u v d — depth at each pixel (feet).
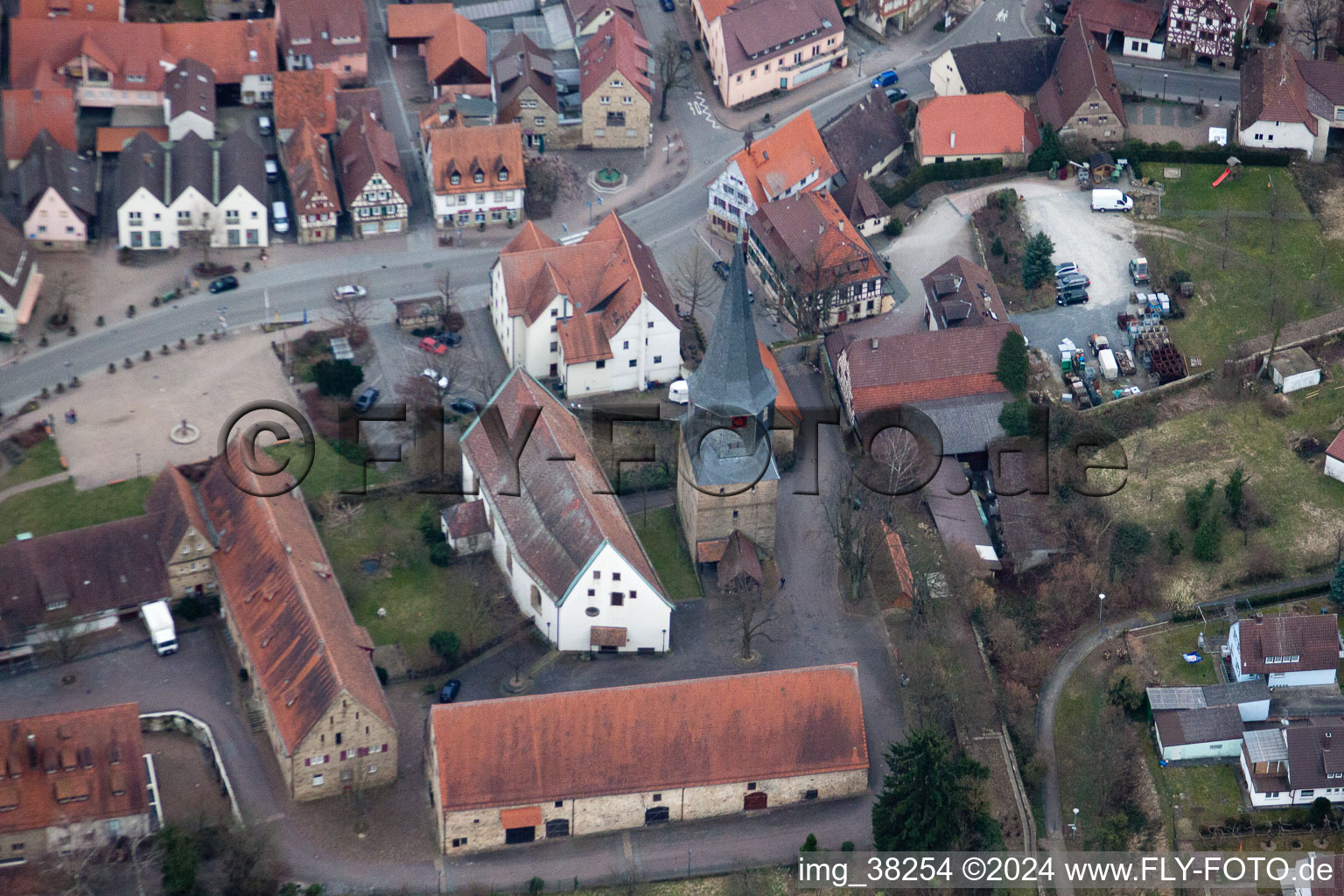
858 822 634.43
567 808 619.26
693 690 627.46
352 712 617.62
